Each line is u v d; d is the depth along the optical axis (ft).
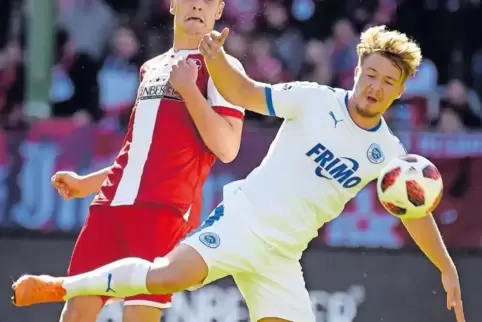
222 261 66.13
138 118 71.87
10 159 114.01
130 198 70.33
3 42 152.05
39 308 111.75
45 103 139.44
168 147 70.69
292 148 67.51
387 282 113.19
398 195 65.31
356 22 152.05
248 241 66.85
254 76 142.31
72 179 77.05
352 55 145.69
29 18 141.18
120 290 64.44
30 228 113.39
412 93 143.74
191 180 71.15
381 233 114.11
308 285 112.57
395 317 112.68
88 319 69.26
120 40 143.13
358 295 112.98
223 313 110.01
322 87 67.77
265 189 67.56
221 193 113.50
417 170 65.10
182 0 72.49
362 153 67.15
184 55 72.38
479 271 114.93
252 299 69.82
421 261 113.39
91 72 143.23
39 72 139.03
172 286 64.39
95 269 68.28
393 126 130.52
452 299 70.18
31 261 112.88
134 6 155.53
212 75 65.92
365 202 114.32
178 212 70.38
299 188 67.31
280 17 147.64
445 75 153.07
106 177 73.92
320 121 66.90
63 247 113.09
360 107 66.33
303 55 145.89
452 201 116.37
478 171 116.57
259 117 136.26
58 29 148.87
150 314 69.05
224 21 146.30
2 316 111.75
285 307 68.95
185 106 71.05
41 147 114.11
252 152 114.52
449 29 155.43
